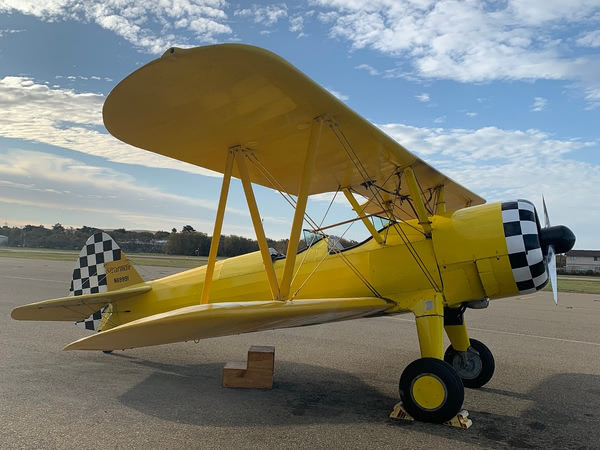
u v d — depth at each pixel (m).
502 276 4.08
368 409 3.92
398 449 3.03
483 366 4.70
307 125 3.82
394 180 5.29
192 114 3.57
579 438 3.29
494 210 4.27
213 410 3.82
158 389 4.46
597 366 5.72
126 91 3.21
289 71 3.00
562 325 9.45
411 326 9.04
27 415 3.56
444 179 5.22
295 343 7.10
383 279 4.50
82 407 3.81
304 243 5.23
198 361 5.82
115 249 6.28
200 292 5.57
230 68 2.92
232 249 38.91
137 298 5.97
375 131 3.88
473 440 3.22
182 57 2.80
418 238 4.46
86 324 6.18
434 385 3.53
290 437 3.22
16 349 6.09
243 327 3.81
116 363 5.58
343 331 8.34
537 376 5.21
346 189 5.60
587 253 57.59
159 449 2.96
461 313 4.75
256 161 4.67
